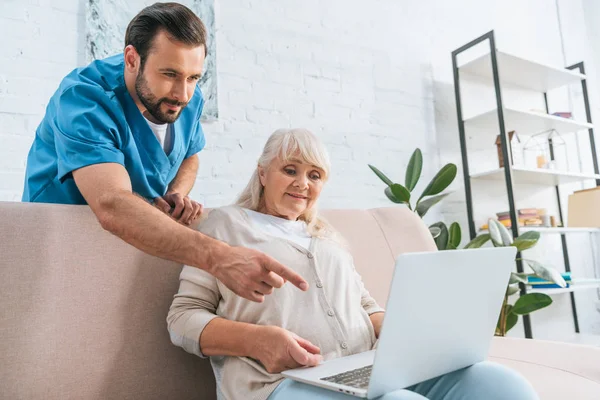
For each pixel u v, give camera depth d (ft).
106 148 2.98
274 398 2.36
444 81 9.59
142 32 3.29
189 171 4.37
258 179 3.59
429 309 2.13
